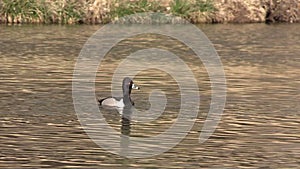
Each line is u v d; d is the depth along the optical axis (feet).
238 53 151.02
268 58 145.38
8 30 174.09
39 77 119.96
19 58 138.21
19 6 186.29
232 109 99.91
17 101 101.60
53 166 74.64
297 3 202.49
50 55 142.72
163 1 195.00
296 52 153.58
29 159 76.64
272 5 202.18
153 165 75.82
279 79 123.03
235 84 118.42
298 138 85.61
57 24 186.60
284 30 184.96
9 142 82.12
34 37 164.55
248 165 75.97
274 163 76.69
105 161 76.69
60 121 91.50
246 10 198.49
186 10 194.08
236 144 83.25
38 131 86.63
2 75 120.57
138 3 192.95
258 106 101.81
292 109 99.96
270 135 86.74
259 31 182.29
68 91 109.81
